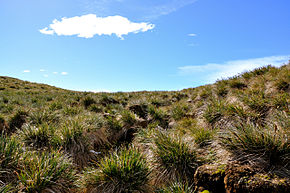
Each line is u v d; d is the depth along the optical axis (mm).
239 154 3824
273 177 2928
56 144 5805
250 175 2982
